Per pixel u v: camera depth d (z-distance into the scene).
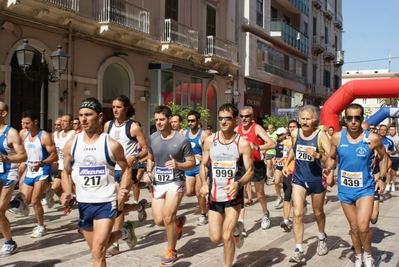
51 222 7.94
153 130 18.91
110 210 4.09
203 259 5.70
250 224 8.02
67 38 14.92
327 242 6.73
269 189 13.35
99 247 3.98
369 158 5.06
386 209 9.95
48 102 14.63
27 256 5.78
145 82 18.86
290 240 6.83
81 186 4.12
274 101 31.59
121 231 4.86
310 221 8.43
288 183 7.32
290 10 34.44
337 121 15.91
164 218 5.40
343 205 5.22
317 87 38.66
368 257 5.09
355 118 4.99
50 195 8.32
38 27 13.89
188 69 19.97
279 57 31.41
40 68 11.23
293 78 33.81
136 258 5.71
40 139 6.80
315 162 5.66
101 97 16.45
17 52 10.73
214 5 23.89
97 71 16.28
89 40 15.77
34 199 6.80
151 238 6.82
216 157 4.82
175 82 20.27
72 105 15.10
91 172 4.09
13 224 7.78
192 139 8.30
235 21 26.39
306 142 5.70
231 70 25.61
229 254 4.71
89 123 4.06
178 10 20.78
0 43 12.83
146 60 18.98
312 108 5.74
